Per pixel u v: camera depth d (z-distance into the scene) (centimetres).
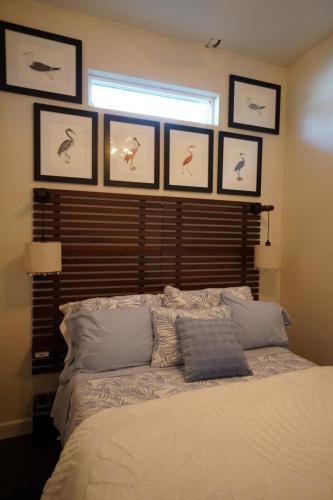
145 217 249
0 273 212
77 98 228
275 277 300
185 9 221
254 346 218
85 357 181
